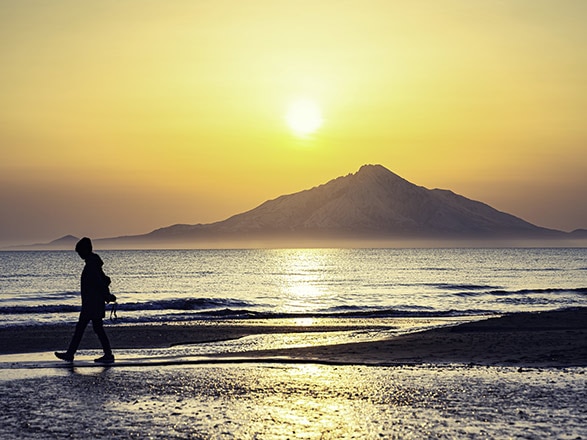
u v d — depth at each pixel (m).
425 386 12.48
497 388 12.20
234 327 31.39
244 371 14.75
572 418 9.60
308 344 23.20
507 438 8.46
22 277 99.31
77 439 8.49
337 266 158.62
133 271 125.25
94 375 14.10
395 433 8.77
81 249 16.64
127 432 8.86
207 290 72.38
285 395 11.62
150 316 39.56
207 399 11.24
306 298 59.53
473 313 42.19
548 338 21.33
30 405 10.70
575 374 14.05
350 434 8.74
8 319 37.50
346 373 14.39
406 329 29.31
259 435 8.71
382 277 101.69
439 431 8.85
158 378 13.62
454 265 157.88
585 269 129.62
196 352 20.34
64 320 36.88
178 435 8.70
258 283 86.88
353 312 41.53
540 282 85.56
